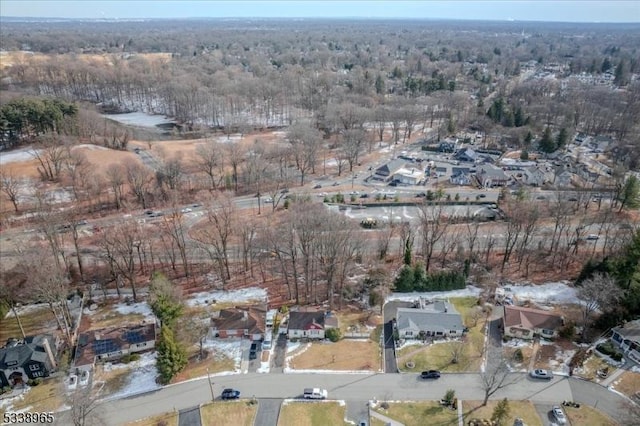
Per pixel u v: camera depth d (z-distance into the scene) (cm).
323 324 6794
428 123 19788
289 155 13875
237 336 6850
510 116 17850
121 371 6225
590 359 6238
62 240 9206
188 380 6028
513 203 10312
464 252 9038
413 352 6481
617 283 7000
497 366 6119
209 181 12788
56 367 6294
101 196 11731
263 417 5416
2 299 7431
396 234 9894
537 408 5462
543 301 7644
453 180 13162
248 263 8925
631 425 4919
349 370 6162
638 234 7125
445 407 5503
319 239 7544
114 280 8438
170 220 10456
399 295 7919
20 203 11175
